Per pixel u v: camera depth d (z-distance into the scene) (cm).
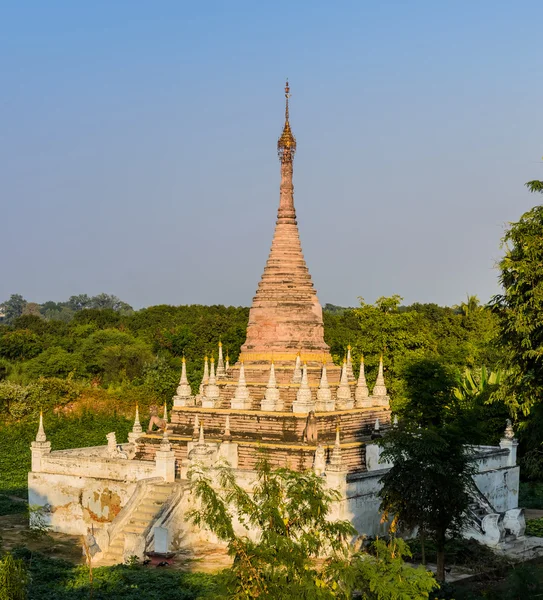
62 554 5703
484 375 9200
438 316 16638
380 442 5059
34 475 6481
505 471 6850
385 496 4959
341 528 3619
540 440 5403
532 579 4531
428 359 9638
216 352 13850
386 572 3506
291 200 7312
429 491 4797
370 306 10588
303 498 3653
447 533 5450
